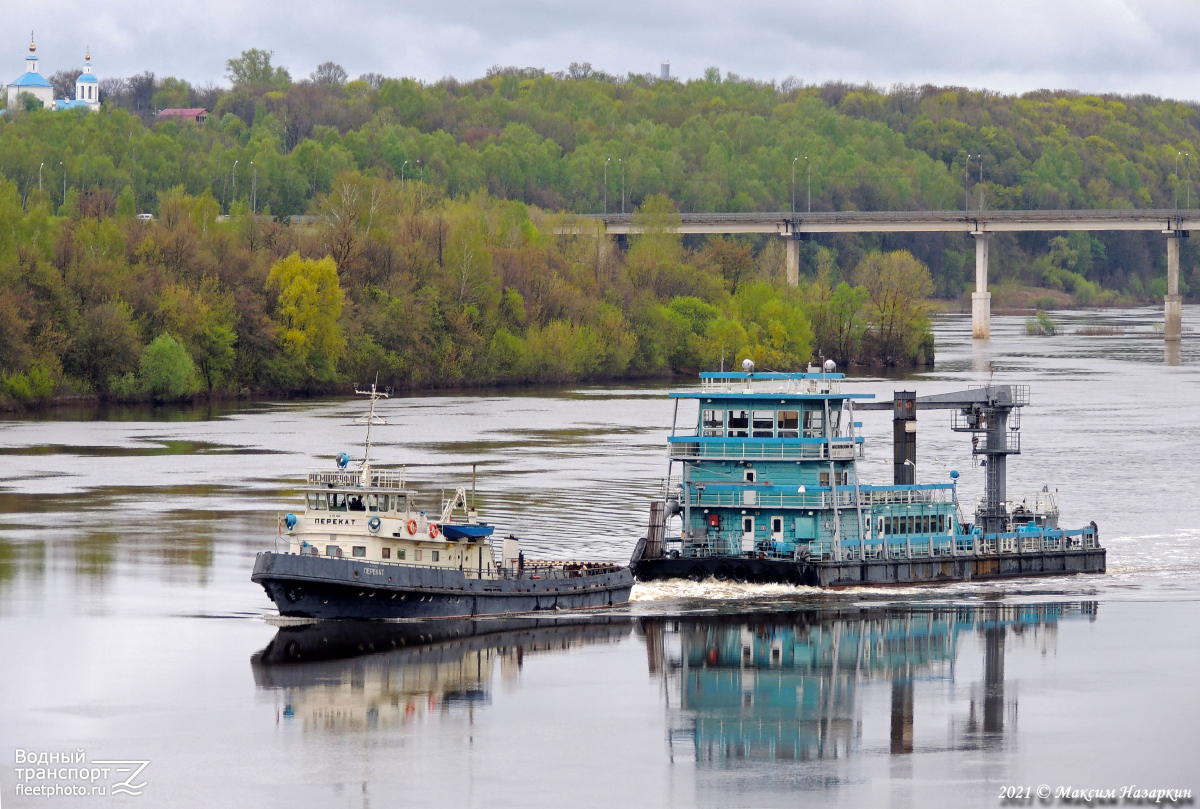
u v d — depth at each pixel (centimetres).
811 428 19775
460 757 13925
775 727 14812
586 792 13212
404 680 15888
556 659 16688
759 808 12938
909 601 19388
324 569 16900
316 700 15325
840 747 14338
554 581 18462
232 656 16675
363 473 17562
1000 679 16375
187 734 14400
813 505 19388
